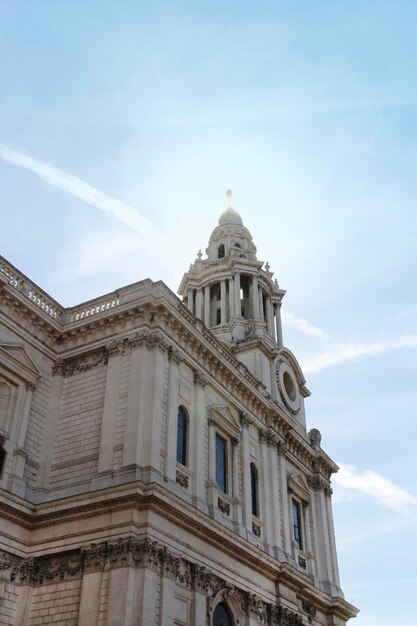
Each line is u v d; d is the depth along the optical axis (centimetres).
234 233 6200
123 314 3328
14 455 3036
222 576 3114
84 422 3200
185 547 2877
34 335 3394
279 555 3756
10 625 2706
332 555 4616
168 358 3281
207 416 3531
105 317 3378
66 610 2666
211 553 3077
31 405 3234
